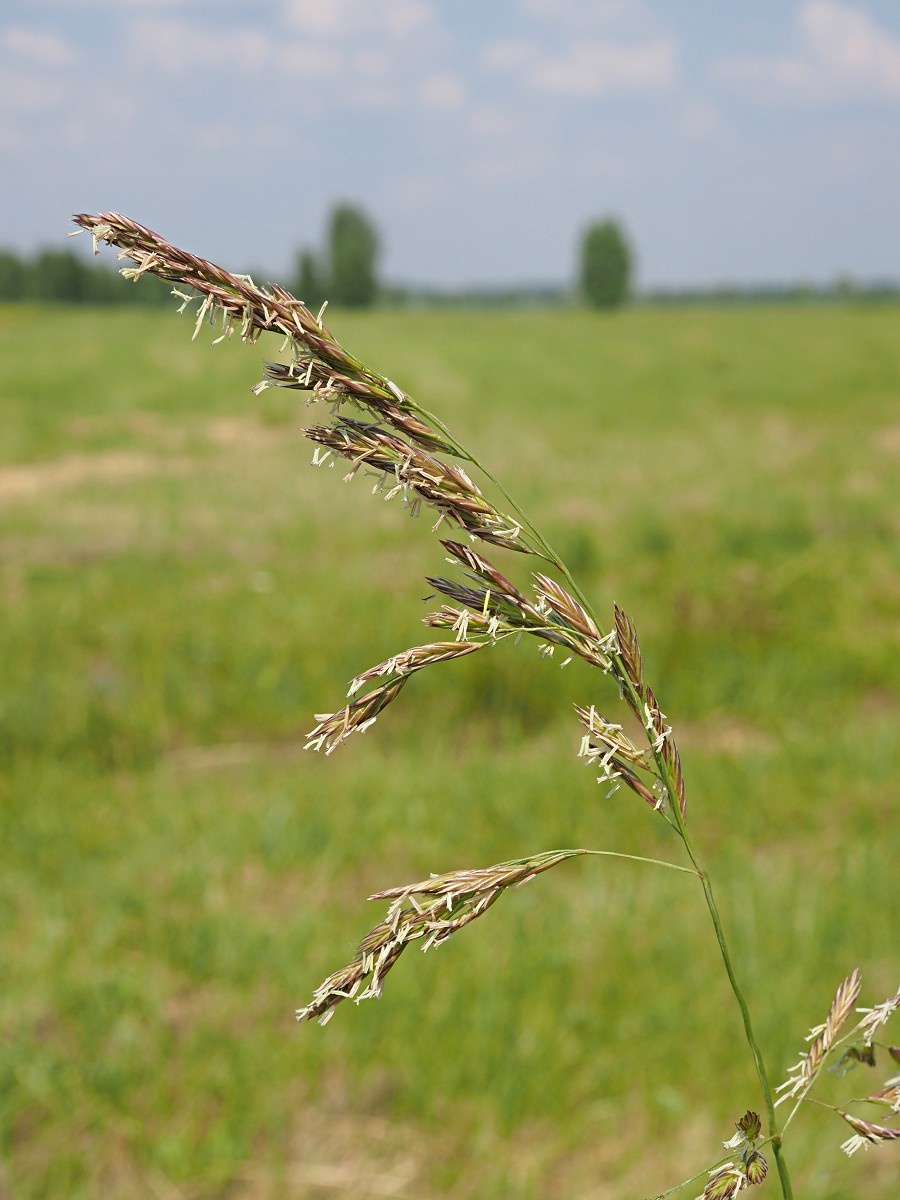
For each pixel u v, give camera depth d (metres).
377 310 88.44
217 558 9.72
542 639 0.92
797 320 59.09
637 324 57.56
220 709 6.36
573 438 18.22
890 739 5.52
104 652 7.19
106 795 5.29
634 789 0.95
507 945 3.67
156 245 0.78
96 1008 3.36
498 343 39.62
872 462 14.72
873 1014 1.06
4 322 44.78
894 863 4.27
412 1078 3.06
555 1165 2.87
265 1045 3.21
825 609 7.79
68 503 12.80
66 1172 2.77
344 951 3.68
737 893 4.01
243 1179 2.81
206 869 4.31
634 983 3.48
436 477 0.86
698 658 6.91
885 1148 2.92
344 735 0.87
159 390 24.56
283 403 21.88
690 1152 2.87
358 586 8.36
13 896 4.19
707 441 17.73
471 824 4.68
